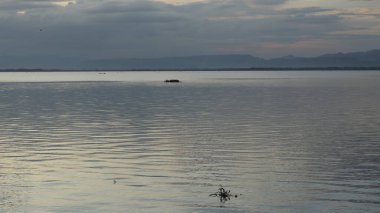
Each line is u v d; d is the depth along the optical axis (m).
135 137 47.34
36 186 29.20
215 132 50.44
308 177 30.91
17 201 26.41
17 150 40.56
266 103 88.00
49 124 58.16
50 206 25.61
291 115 66.75
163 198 26.81
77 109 78.31
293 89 138.00
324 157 36.84
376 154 37.81
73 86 166.75
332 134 48.31
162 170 33.06
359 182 29.59
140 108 79.44
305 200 26.28
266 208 25.12
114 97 107.88
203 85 169.62
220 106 82.38
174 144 43.12
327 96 106.50
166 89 142.50
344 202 25.92
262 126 54.91
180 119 62.66
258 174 31.83
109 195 27.38
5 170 33.22
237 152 39.19
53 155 38.38
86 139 46.22
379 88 141.12
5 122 60.44
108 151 39.91
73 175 31.77
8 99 102.12
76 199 26.73
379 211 24.50
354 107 78.31
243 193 27.62
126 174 31.98
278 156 37.44
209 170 33.00
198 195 27.34
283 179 30.50
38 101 96.25
